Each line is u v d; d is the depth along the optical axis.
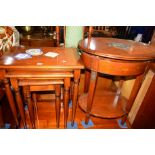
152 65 1.03
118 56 0.80
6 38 1.16
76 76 0.95
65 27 1.28
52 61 0.94
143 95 1.13
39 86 0.96
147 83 1.08
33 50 1.10
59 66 0.87
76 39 1.30
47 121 1.32
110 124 1.34
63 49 1.21
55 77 0.92
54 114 1.41
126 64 0.85
